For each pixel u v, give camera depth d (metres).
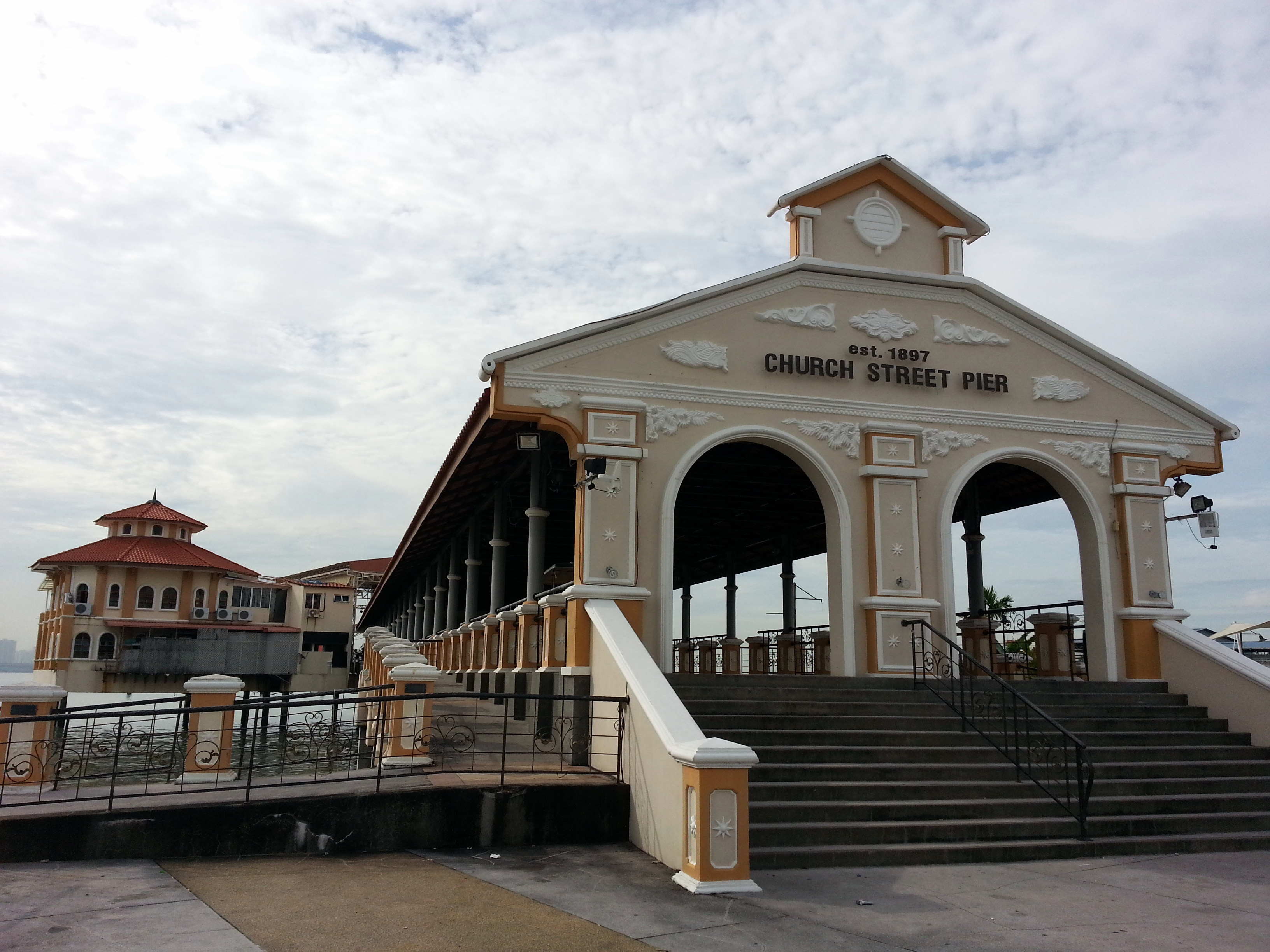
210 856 8.06
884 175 14.38
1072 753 10.88
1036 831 9.09
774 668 21.61
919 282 14.11
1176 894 7.45
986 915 6.75
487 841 8.62
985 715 11.57
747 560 28.47
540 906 6.63
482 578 28.08
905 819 9.10
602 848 8.65
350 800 8.41
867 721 10.93
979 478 16.73
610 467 12.23
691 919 6.43
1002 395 14.18
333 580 65.88
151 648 50.47
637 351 12.78
